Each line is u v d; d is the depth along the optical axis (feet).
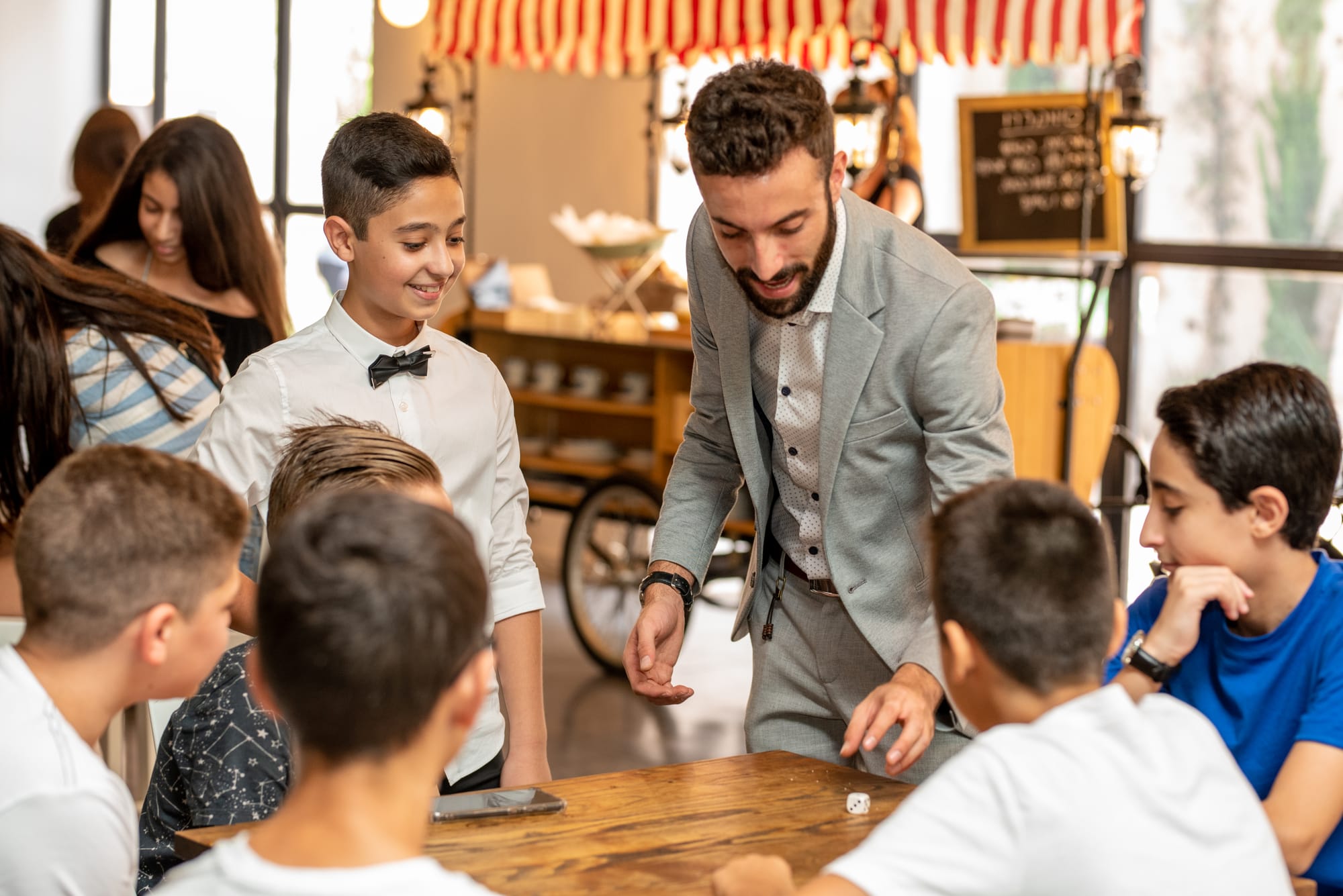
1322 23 17.20
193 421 7.65
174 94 26.78
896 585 6.75
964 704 4.35
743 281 5.98
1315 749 4.98
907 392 6.47
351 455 5.49
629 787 5.43
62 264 7.40
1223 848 3.81
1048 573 4.07
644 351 17.88
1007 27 14.80
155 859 5.72
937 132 20.12
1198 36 17.98
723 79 5.63
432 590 3.27
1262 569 5.24
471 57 19.71
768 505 7.08
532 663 7.00
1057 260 18.69
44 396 6.84
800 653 7.16
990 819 3.70
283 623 3.24
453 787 6.71
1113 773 3.76
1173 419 5.24
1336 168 17.31
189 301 9.71
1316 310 17.48
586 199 24.40
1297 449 5.08
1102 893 3.64
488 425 7.02
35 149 26.08
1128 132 14.67
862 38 15.11
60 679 4.41
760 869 4.20
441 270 6.37
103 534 4.32
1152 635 5.25
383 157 6.19
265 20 26.48
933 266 6.40
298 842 3.21
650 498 16.25
